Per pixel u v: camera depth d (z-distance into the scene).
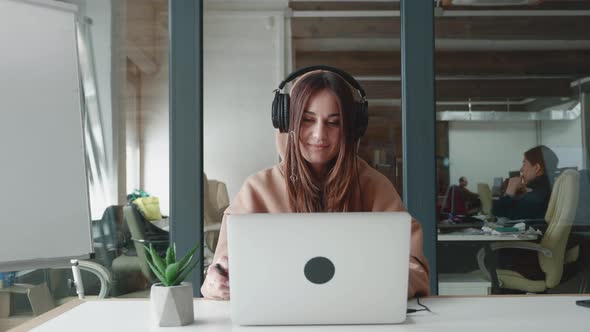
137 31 2.82
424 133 2.74
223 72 2.81
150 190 2.79
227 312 1.38
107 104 2.81
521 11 2.80
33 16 1.47
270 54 2.82
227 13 2.83
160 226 2.78
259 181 2.12
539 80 2.77
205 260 2.77
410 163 2.74
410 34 2.76
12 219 1.39
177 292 1.24
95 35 2.82
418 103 2.75
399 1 2.82
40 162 1.45
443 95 2.77
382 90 2.79
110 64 2.82
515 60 2.79
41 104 1.47
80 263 2.76
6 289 2.73
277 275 1.22
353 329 1.20
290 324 1.24
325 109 2.01
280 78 2.82
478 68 2.78
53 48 1.51
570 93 2.77
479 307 1.41
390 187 2.05
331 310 1.22
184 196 2.76
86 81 2.81
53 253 1.46
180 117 2.77
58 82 1.51
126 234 2.78
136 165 2.80
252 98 2.81
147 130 2.80
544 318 1.28
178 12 2.79
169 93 2.80
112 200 2.80
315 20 2.83
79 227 1.51
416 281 1.55
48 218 1.45
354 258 1.22
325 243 1.22
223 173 2.79
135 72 2.81
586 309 1.37
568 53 2.78
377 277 1.22
